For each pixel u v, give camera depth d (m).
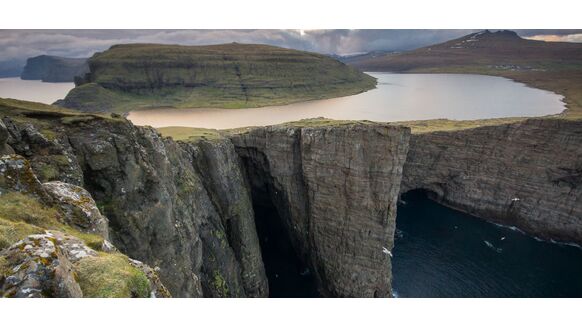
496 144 126.06
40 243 20.14
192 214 64.69
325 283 89.94
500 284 91.56
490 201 127.75
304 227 93.81
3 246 21.84
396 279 93.50
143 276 24.62
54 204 30.81
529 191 120.06
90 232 31.05
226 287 71.94
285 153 91.81
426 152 137.62
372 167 81.38
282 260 101.38
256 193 106.25
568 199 113.12
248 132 96.88
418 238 114.44
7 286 17.98
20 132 39.12
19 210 26.97
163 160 57.00
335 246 86.12
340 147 82.94
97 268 23.05
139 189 48.97
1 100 51.25
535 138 118.88
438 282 92.31
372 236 82.31
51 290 18.62
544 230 116.56
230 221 86.06
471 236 116.69
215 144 85.31
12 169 29.56
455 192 136.00
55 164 39.28
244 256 85.06
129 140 50.16
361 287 83.56
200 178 79.56
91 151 45.31
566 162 113.50
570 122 112.88
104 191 45.28
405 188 144.00
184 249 54.56
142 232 47.03
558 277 94.69
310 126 88.88
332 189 85.25
